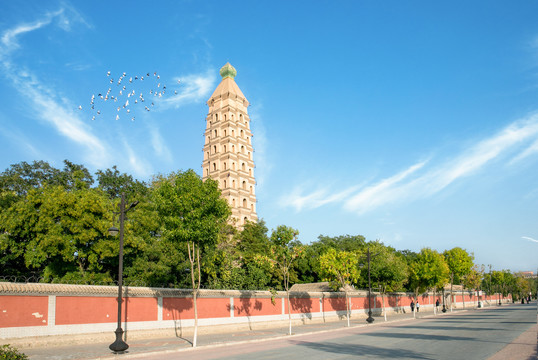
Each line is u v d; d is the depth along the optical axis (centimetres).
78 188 4350
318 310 5062
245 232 7062
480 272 9750
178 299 3381
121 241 2364
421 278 6269
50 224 3662
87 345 2589
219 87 9538
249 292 4078
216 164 8919
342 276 4666
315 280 8444
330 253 4725
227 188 8412
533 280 18325
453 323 4253
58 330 2562
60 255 3819
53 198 3738
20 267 4388
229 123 8962
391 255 6119
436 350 2072
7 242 3809
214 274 5125
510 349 2092
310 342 2655
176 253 4631
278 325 4316
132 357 2109
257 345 2586
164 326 3216
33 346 2397
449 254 7631
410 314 6669
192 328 3412
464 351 2027
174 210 2803
